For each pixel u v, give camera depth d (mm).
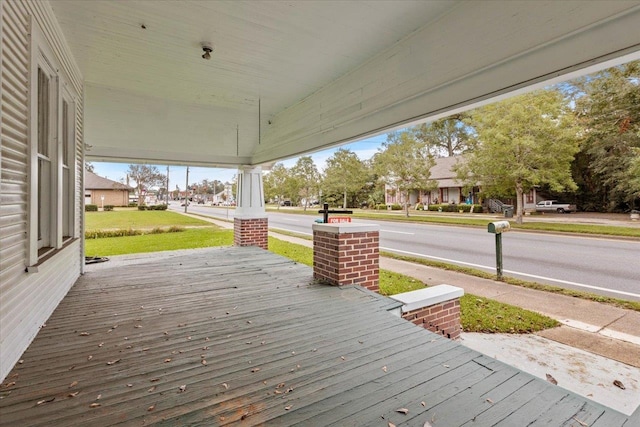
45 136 2988
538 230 11281
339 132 4355
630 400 2244
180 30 3180
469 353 2254
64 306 3221
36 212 2371
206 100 5367
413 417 1569
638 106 11484
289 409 1627
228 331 2619
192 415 1575
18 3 2074
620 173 13188
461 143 25281
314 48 3498
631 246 8133
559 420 1555
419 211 23562
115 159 6496
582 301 4312
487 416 1578
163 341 2428
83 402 1675
